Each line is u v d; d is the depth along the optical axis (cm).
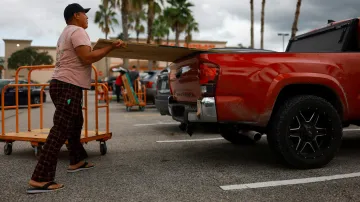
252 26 2833
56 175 386
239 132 522
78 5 369
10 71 6712
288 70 393
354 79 419
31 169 418
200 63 388
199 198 306
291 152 391
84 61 345
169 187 338
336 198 304
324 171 393
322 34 523
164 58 475
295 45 590
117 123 883
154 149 536
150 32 2723
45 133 521
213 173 389
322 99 403
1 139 502
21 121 971
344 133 690
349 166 416
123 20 2453
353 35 468
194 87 412
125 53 438
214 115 379
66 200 305
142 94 1334
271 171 396
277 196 310
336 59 414
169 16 3894
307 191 323
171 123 873
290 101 396
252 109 384
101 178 373
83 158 412
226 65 380
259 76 385
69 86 346
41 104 575
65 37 350
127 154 500
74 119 353
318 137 419
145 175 383
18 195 320
